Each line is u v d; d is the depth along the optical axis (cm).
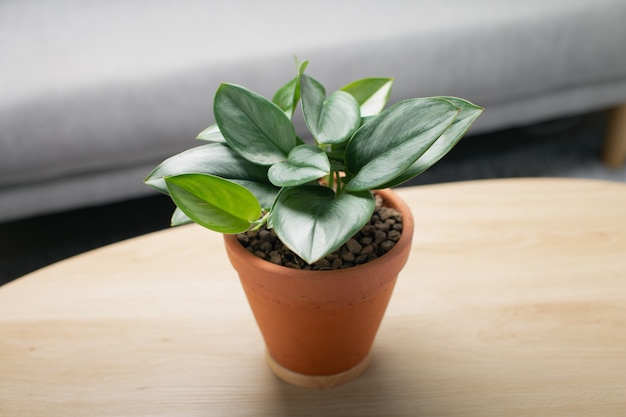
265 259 56
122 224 139
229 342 65
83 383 62
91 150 112
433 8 128
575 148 165
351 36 119
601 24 132
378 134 53
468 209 78
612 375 61
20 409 60
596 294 68
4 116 106
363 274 53
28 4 132
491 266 71
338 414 60
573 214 76
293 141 57
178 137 115
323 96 57
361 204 51
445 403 60
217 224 53
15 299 69
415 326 66
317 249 49
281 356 61
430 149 52
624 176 153
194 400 61
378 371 63
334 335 58
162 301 69
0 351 64
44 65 111
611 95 145
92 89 108
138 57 112
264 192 55
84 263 73
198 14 126
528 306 67
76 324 66
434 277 70
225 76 113
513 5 129
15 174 112
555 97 143
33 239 135
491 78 130
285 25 122
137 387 62
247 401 61
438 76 126
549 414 58
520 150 164
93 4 131
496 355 63
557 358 63
